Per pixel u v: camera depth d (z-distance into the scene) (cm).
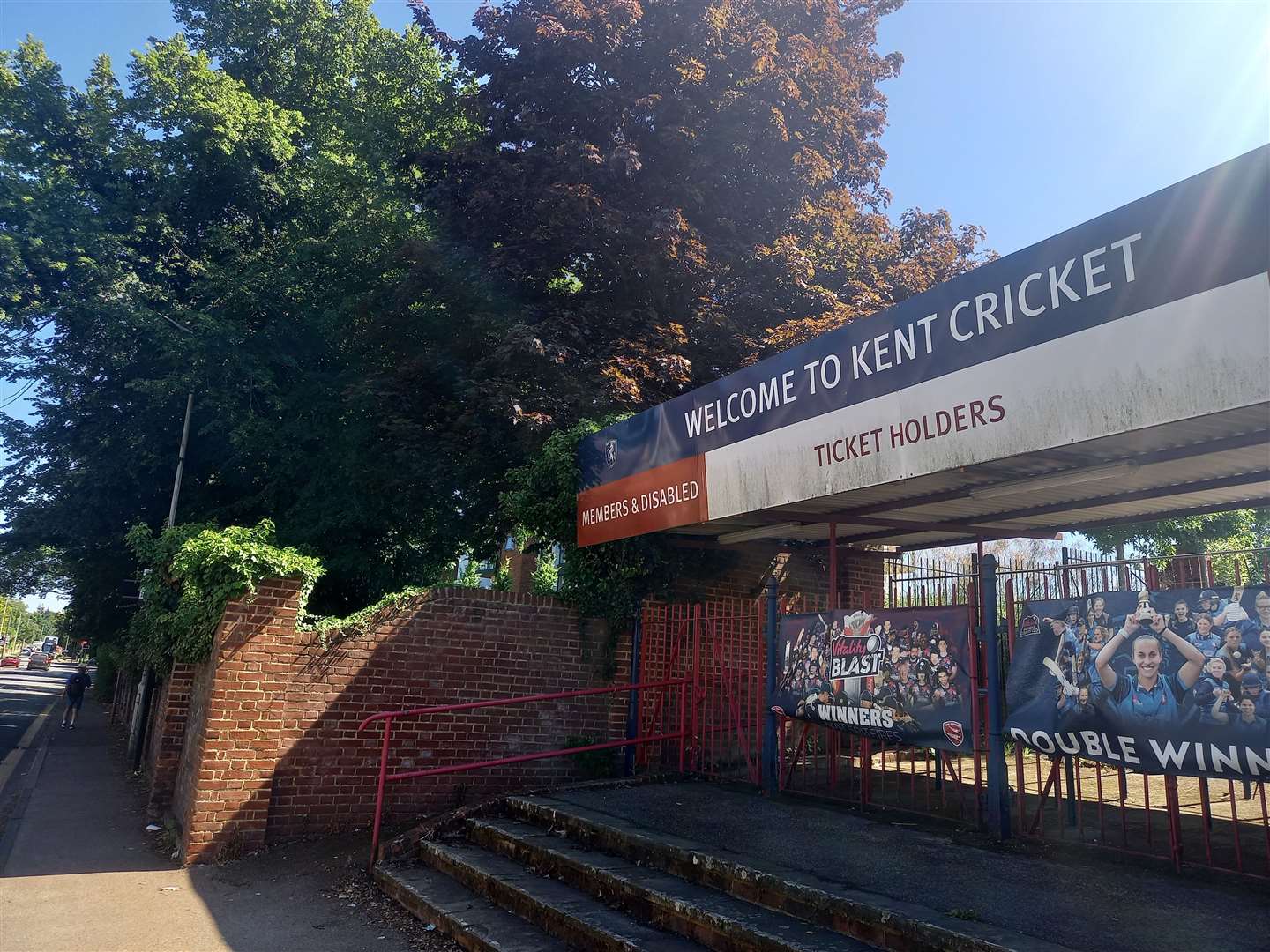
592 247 1452
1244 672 438
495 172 1517
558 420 1335
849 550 1161
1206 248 466
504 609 957
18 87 1892
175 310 1698
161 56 1838
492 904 627
